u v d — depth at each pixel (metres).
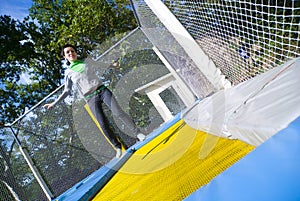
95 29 11.55
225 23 3.09
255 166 0.72
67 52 3.67
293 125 0.81
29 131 4.78
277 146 0.74
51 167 4.84
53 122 4.97
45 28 15.54
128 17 12.09
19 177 4.58
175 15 4.09
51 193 4.54
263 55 2.94
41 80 15.08
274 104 1.32
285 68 1.89
